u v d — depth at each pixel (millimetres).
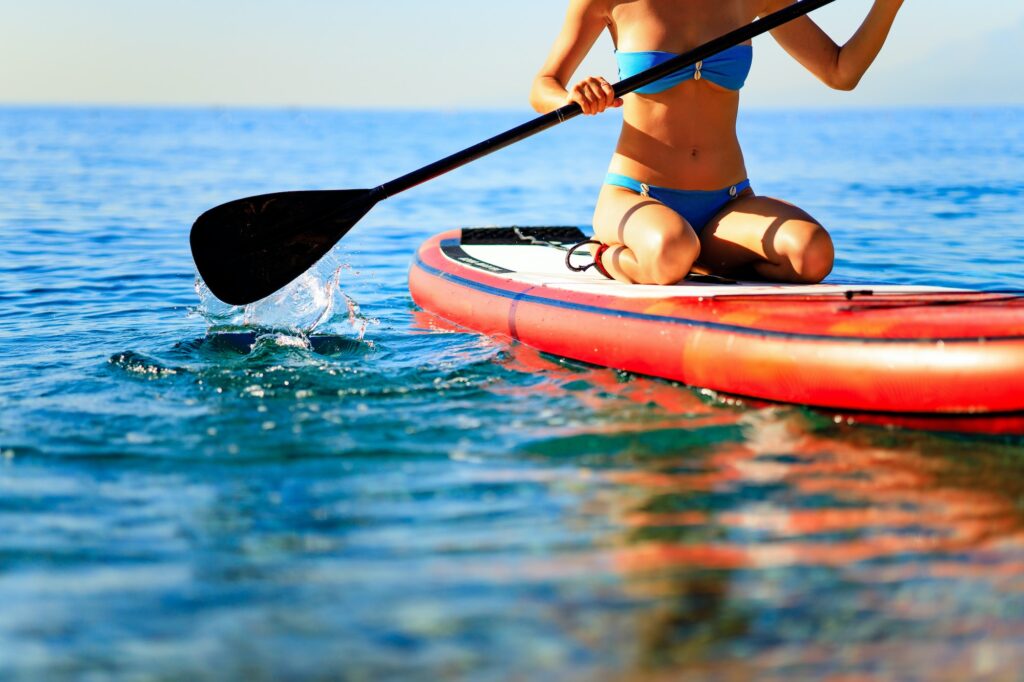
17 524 2520
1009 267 6449
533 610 2080
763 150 25625
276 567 2291
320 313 4977
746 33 3939
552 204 12375
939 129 48875
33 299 5684
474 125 89000
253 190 14195
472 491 2723
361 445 3090
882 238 8023
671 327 3613
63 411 3408
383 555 2346
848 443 3039
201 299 5324
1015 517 2498
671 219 4086
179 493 2725
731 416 3299
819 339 3195
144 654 1934
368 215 11164
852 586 2152
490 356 4152
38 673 1871
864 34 4246
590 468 2883
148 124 81312
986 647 1908
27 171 18000
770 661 1883
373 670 1875
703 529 2457
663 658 1898
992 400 2922
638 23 4207
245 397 3580
